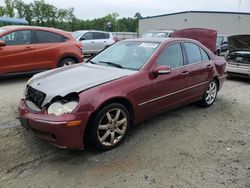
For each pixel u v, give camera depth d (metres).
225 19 38.06
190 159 3.65
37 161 3.49
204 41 12.20
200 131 4.60
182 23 39.38
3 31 7.50
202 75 5.43
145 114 4.31
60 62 8.55
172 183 3.12
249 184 3.14
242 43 9.40
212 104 6.15
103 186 3.03
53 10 55.41
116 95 3.72
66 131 3.32
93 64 4.78
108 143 3.80
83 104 3.41
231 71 9.39
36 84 3.87
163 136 4.35
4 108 5.37
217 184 3.12
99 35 16.66
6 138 4.05
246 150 3.96
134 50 4.79
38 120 3.37
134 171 3.33
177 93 4.84
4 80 8.22
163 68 4.24
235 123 5.04
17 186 3.00
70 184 3.05
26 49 7.73
